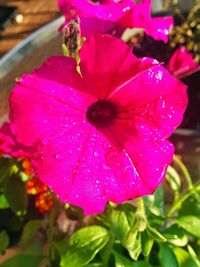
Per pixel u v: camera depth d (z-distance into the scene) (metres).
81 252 0.16
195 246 0.19
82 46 0.12
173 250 0.17
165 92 0.13
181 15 0.36
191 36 0.35
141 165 0.13
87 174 0.13
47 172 0.12
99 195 0.13
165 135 0.13
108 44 0.12
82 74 0.12
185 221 0.17
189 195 0.18
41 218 0.21
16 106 0.12
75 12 0.15
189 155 0.26
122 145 0.13
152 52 0.33
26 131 0.12
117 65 0.12
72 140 0.13
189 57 0.18
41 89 0.12
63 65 0.12
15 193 0.19
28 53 0.24
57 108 0.12
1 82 0.23
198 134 0.26
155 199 0.19
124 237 0.15
